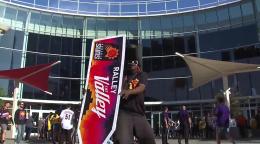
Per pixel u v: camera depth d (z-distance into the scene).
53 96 36.88
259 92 33.25
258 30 35.47
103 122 4.51
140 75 4.59
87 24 40.12
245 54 35.91
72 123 15.23
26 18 37.94
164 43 39.47
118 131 4.37
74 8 39.69
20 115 15.27
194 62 16.17
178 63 38.25
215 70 16.70
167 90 38.03
